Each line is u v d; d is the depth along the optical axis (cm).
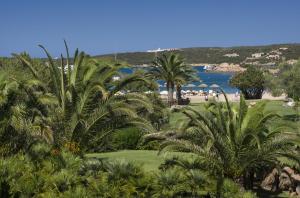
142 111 2503
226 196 1457
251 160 1587
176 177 1471
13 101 1762
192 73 6081
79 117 1988
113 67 2102
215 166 1602
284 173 1777
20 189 1337
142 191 1440
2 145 1631
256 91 7062
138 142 2589
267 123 1714
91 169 1499
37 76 2266
